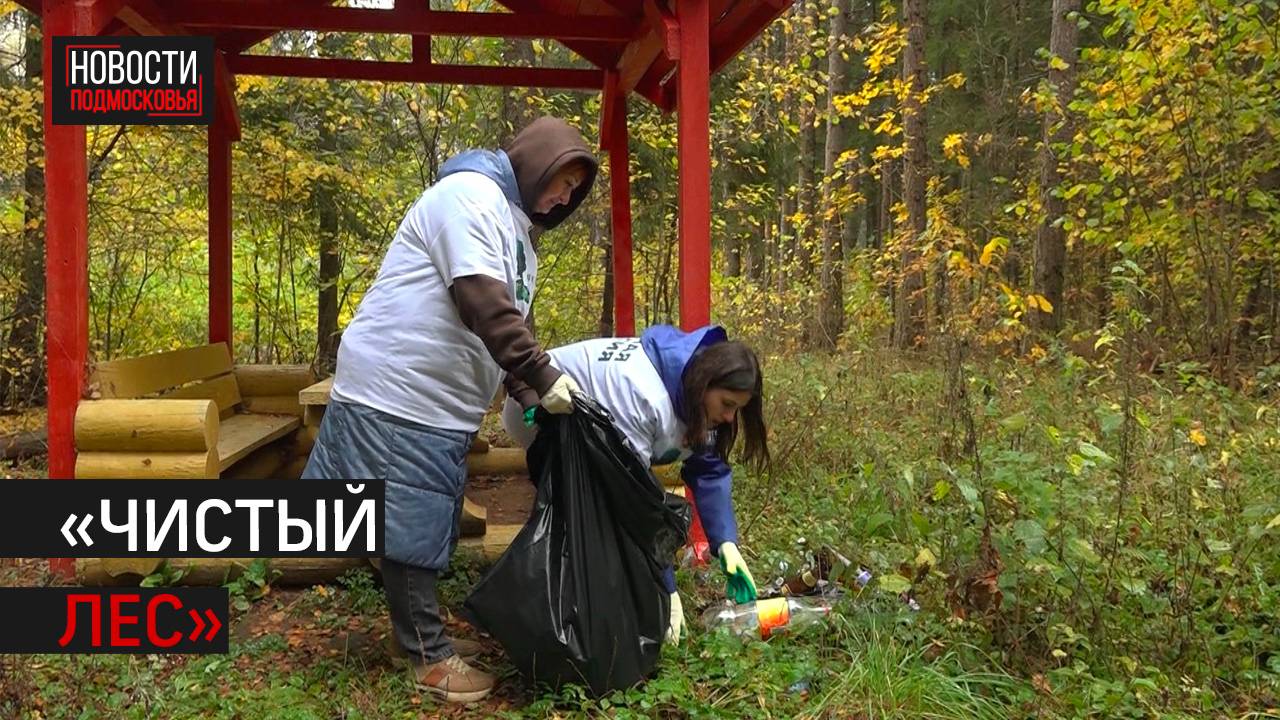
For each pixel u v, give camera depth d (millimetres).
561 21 4754
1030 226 12117
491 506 5059
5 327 8250
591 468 2799
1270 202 8117
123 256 9820
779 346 11281
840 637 3119
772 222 18047
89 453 3545
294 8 4570
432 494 2865
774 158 12820
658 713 2725
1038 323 11125
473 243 2721
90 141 8773
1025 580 2971
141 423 3502
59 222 3625
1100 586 3105
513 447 6312
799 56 12266
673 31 3994
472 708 2834
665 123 9938
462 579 3734
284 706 2730
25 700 2623
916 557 3312
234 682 2922
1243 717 2547
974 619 2979
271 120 9406
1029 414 5023
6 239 8047
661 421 2943
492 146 10312
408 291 2832
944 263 10039
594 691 2758
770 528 4391
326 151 9805
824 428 5824
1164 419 4703
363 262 10539
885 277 12820
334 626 3439
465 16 4672
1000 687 2762
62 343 3619
